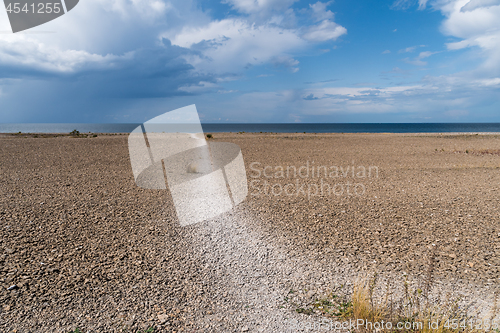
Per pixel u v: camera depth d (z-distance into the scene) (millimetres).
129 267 3168
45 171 8562
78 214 4711
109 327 2215
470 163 10875
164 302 2588
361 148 15922
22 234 3805
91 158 11273
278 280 3008
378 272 3133
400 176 8492
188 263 3320
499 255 3496
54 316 2305
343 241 3951
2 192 5895
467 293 2693
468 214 5023
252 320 2379
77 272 3000
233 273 3135
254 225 4484
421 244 3850
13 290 2602
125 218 4645
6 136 23266
